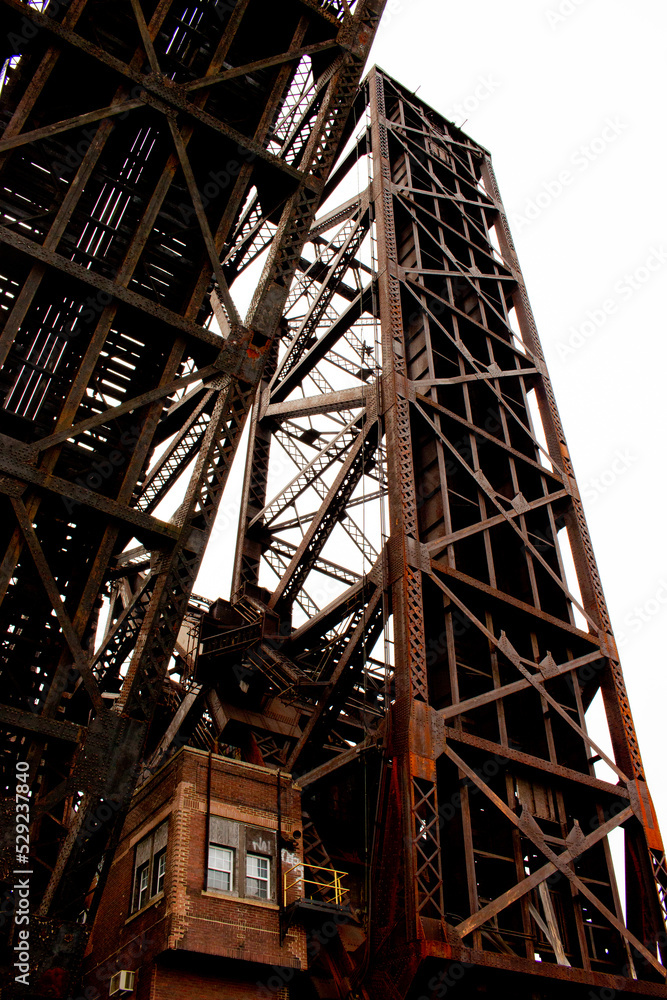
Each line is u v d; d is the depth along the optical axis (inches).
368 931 927.7
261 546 1589.6
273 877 884.6
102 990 841.5
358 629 1150.3
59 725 647.1
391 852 949.2
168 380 818.2
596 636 1323.8
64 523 754.2
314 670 1334.9
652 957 1066.1
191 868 834.2
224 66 1045.2
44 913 603.5
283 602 1451.8
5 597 723.4
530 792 1110.4
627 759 1224.8
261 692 1261.1
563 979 956.0
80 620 704.4
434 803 967.0
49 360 840.9
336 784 1179.3
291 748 1228.5
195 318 869.8
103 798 639.1
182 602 731.4
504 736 1103.6
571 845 1075.3
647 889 1125.1
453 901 986.7
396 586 1127.6
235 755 1268.5
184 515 761.0
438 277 1626.5
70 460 802.8
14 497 688.4
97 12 919.7
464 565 1317.7
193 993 786.2
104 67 876.6
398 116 1868.8
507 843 1049.5
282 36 1084.5
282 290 914.7
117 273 823.1
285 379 1694.1
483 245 1797.5
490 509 1359.5
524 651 1272.1
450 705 1104.2
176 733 1289.4
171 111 904.3
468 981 919.0
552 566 1390.3
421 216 1674.5
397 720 1026.7
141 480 855.1
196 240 925.8
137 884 891.4
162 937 792.3
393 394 1307.8
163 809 901.8
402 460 1234.6
